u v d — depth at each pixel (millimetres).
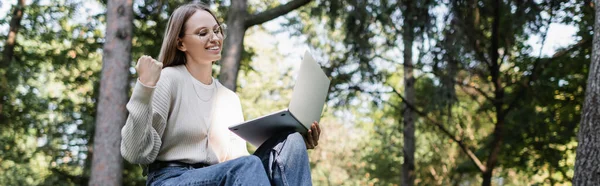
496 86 11539
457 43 9836
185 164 2596
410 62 12852
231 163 2391
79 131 12828
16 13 13141
